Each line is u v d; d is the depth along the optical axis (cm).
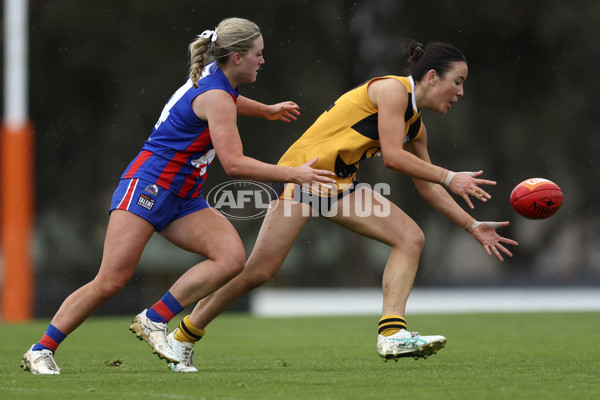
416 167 1886
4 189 4706
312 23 7825
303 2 7738
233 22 1800
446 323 3681
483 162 8538
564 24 7956
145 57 7638
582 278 11350
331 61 8025
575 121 8319
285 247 1925
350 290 9550
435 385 1574
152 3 7512
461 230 9775
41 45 7638
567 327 3375
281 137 7869
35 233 8700
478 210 8669
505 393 1459
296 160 1956
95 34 7625
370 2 8106
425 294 8444
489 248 2039
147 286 8662
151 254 8812
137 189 1761
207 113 1753
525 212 1950
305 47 7888
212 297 1911
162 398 1403
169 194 1773
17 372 1847
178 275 8781
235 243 1794
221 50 1784
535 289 9788
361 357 2248
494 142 8350
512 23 7956
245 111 2086
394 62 8000
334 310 5816
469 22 7912
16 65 4731
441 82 1942
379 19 8106
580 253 11350
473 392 1474
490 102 8250
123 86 7731
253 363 2084
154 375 1761
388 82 1930
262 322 3991
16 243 4700
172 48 7631
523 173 8575
